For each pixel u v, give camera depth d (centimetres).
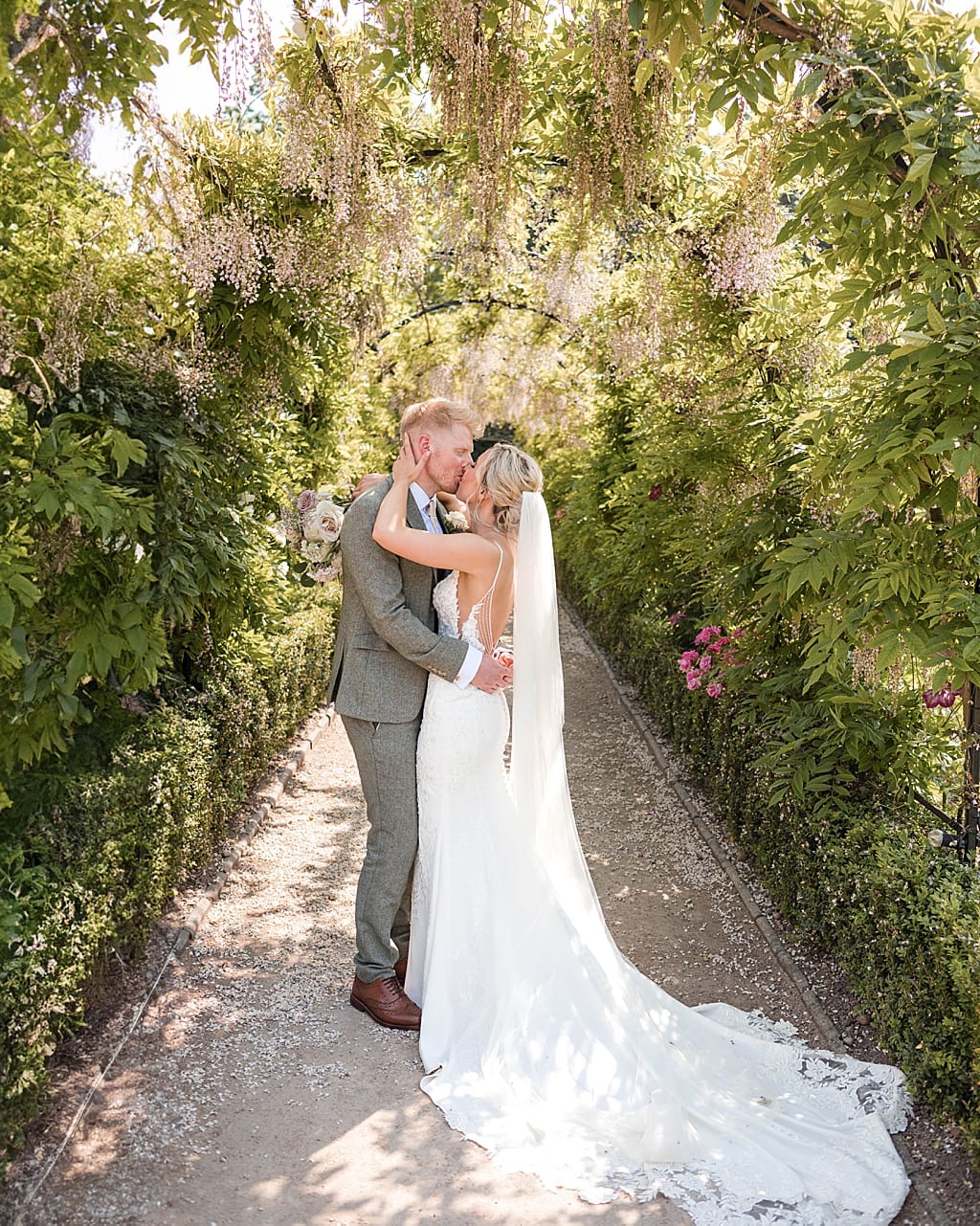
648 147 446
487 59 389
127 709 386
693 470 511
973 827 322
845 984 343
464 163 488
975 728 323
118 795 313
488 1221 236
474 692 320
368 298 558
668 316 554
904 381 291
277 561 547
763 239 455
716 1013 328
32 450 281
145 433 346
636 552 666
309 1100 281
